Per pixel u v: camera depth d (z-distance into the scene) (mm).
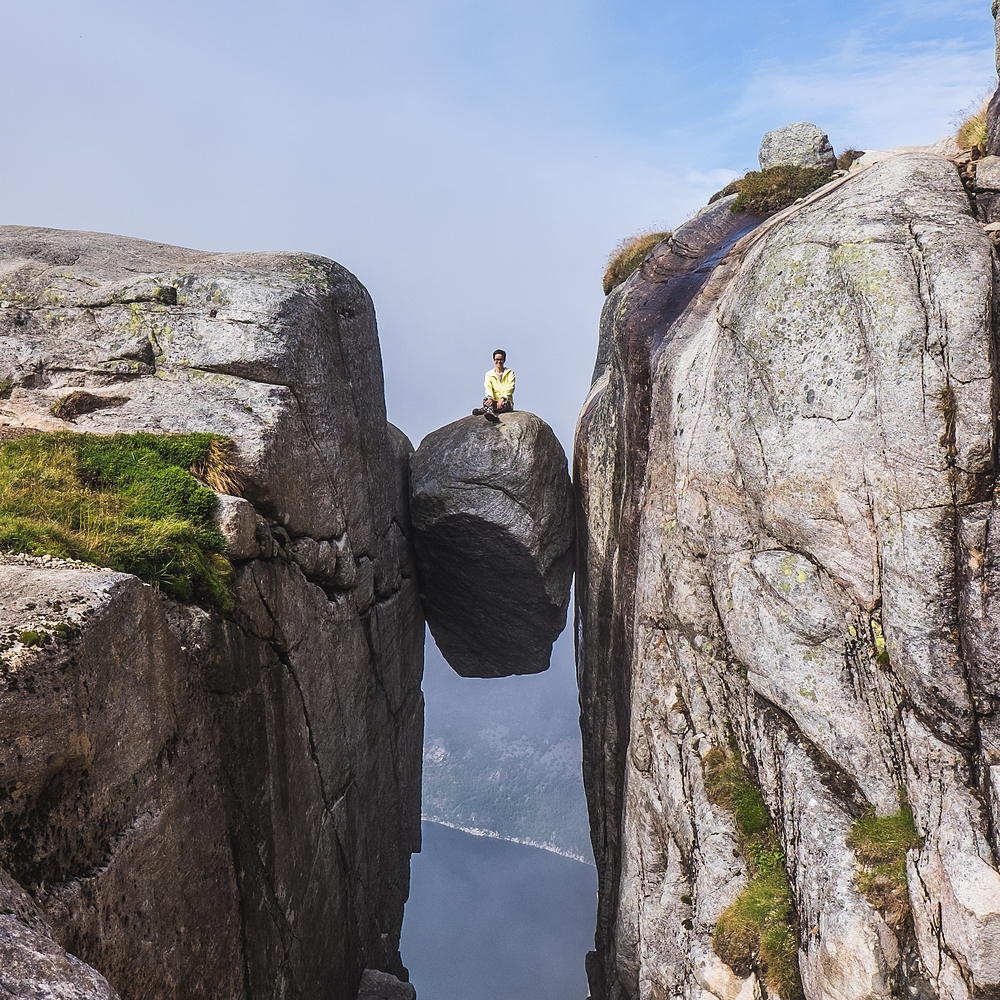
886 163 10148
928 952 6633
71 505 7148
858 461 8188
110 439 8656
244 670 7777
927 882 6781
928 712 7320
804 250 9258
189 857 6164
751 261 10344
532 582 18000
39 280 11086
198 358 10242
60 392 9758
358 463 12906
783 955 7762
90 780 4844
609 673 15289
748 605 9242
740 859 8867
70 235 13086
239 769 7461
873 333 8172
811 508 8570
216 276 11078
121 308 10656
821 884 7508
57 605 4898
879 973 6770
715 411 10289
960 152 11742
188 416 9453
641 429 13516
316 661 10266
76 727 4645
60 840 4508
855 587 8211
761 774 8969
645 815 11398
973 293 7770
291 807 9000
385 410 15484
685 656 10812
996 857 6500
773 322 9328
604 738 15336
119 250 12602
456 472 17125
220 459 8812
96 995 3168
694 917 9125
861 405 8242
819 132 16000
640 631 12203
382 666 14234
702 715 10328
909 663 7438
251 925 7477
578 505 18391
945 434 7598
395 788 15070
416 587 18328
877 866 7207
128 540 6711
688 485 10789
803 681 8469
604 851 15609
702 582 10508
